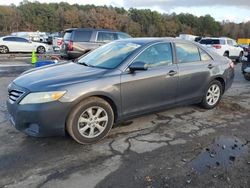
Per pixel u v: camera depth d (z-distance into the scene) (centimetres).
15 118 435
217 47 1909
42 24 9350
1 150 431
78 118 439
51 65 543
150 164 399
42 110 414
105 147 447
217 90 644
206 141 475
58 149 438
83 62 544
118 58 507
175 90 552
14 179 361
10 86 464
